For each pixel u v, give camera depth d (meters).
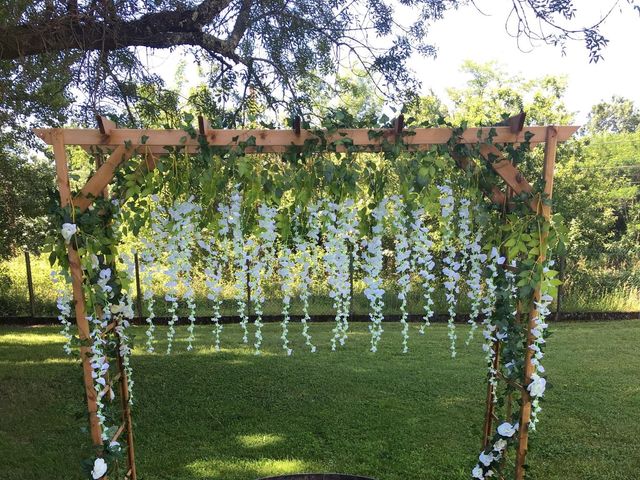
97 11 3.58
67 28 3.68
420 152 2.19
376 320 2.67
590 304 7.77
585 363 5.21
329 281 2.66
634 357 5.44
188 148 2.17
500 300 2.38
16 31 3.53
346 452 3.37
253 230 2.52
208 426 3.77
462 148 2.16
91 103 3.87
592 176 9.68
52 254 2.07
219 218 2.56
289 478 2.71
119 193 2.30
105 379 2.30
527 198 2.14
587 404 4.13
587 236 9.86
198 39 4.14
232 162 2.09
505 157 2.17
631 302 7.81
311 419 3.88
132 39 3.93
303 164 2.20
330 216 2.41
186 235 2.53
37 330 6.86
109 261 2.39
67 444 3.48
